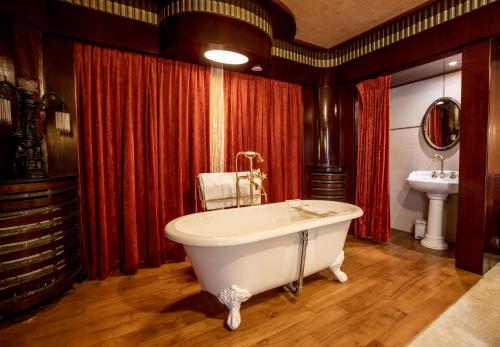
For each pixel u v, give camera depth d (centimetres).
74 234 178
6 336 136
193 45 195
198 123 243
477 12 191
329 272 210
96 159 198
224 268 143
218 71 251
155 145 220
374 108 278
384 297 171
